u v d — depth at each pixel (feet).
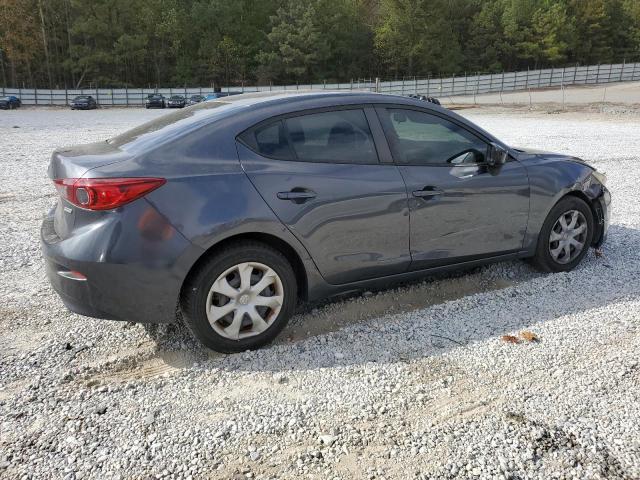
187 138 10.84
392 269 12.79
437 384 10.11
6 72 262.06
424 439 8.59
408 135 12.90
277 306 11.45
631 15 291.38
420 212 12.71
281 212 11.03
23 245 19.60
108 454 8.33
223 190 10.59
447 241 13.30
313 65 265.95
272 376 10.46
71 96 204.64
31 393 9.98
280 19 267.18
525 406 9.39
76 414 9.35
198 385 10.21
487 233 13.85
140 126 12.94
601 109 110.83
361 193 11.89
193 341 11.90
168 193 10.19
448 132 13.46
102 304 10.21
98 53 249.34
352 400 9.65
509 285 14.93
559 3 280.31
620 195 26.76
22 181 33.14
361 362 10.93
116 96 210.79
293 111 11.75
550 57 274.36
